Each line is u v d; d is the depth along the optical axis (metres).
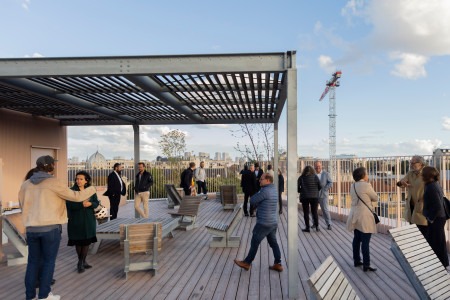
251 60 5.37
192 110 10.28
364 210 5.91
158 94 7.13
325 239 8.48
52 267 4.66
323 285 2.77
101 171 16.38
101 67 5.54
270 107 10.26
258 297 4.94
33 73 5.55
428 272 4.14
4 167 10.23
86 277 5.84
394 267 6.16
